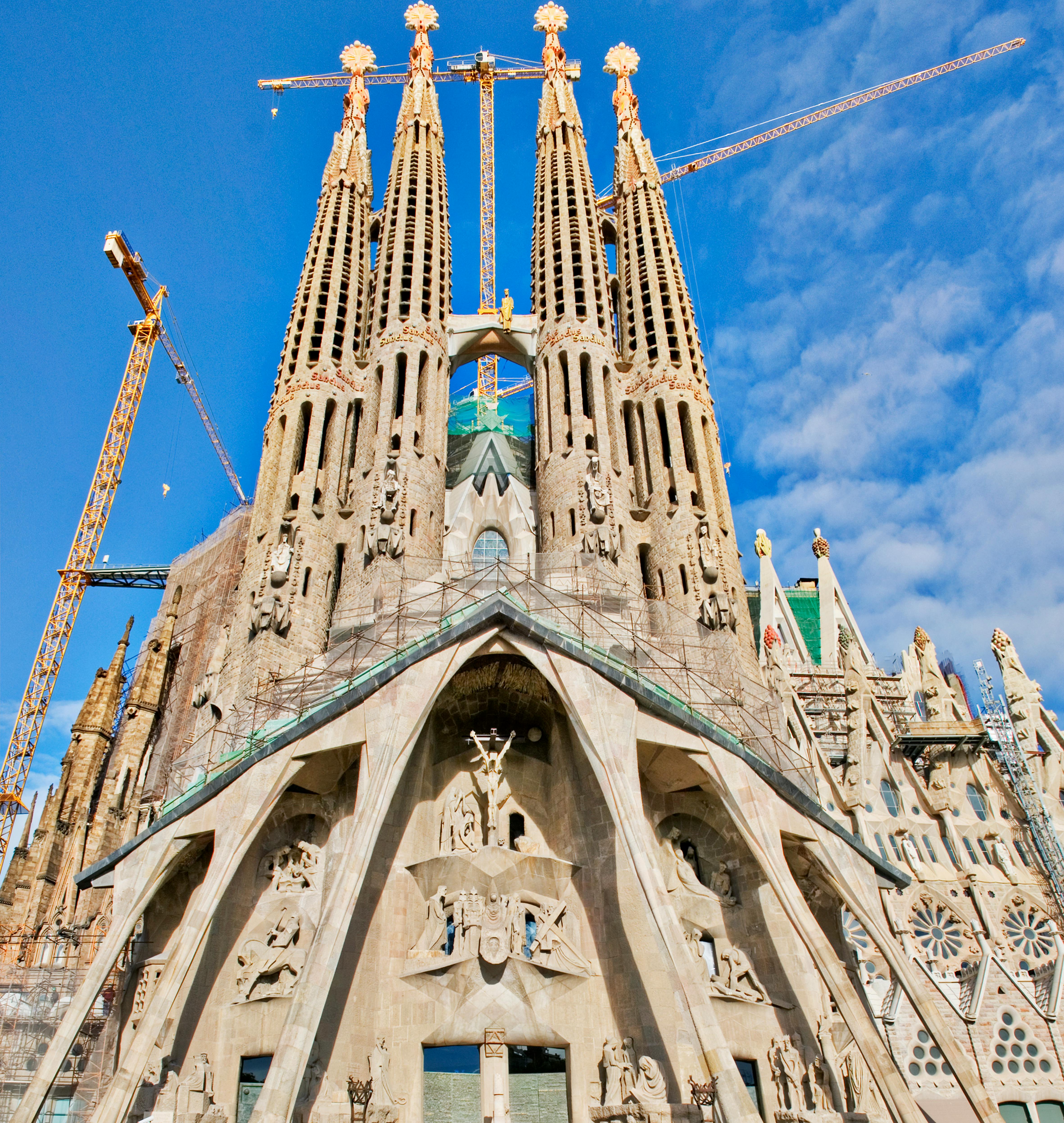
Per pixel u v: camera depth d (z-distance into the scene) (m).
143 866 35.94
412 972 36.06
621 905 37.47
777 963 37.69
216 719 44.38
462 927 36.78
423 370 53.41
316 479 49.62
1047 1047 43.59
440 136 64.06
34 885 57.41
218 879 34.38
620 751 37.09
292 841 39.38
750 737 42.22
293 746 37.06
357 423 53.78
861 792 50.12
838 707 59.66
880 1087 32.25
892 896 47.88
